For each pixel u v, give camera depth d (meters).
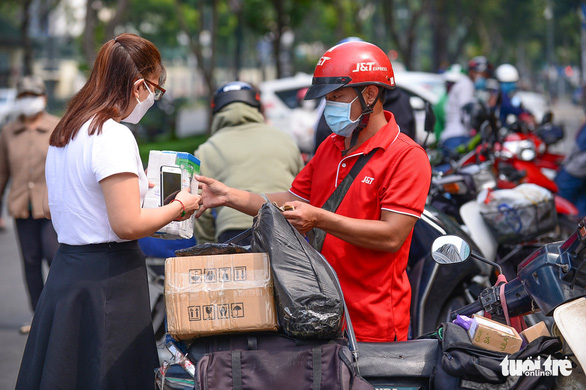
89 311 3.63
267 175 5.57
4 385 6.19
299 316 3.26
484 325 3.42
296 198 4.36
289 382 3.24
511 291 3.73
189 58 98.56
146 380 3.74
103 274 3.64
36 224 7.49
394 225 3.81
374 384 3.46
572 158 10.23
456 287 5.46
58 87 70.50
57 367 3.58
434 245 3.91
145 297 3.77
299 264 3.37
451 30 57.28
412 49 32.75
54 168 3.72
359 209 3.94
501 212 5.96
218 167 5.63
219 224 5.50
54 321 3.62
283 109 16.08
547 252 3.60
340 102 3.92
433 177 6.74
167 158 3.89
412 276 5.46
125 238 3.58
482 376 3.27
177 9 30.36
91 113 3.64
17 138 7.48
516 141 8.91
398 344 3.62
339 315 3.31
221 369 3.25
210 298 3.38
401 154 3.89
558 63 102.75
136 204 3.56
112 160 3.52
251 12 32.28
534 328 3.64
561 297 3.46
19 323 8.08
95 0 19.66
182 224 3.95
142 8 67.00
